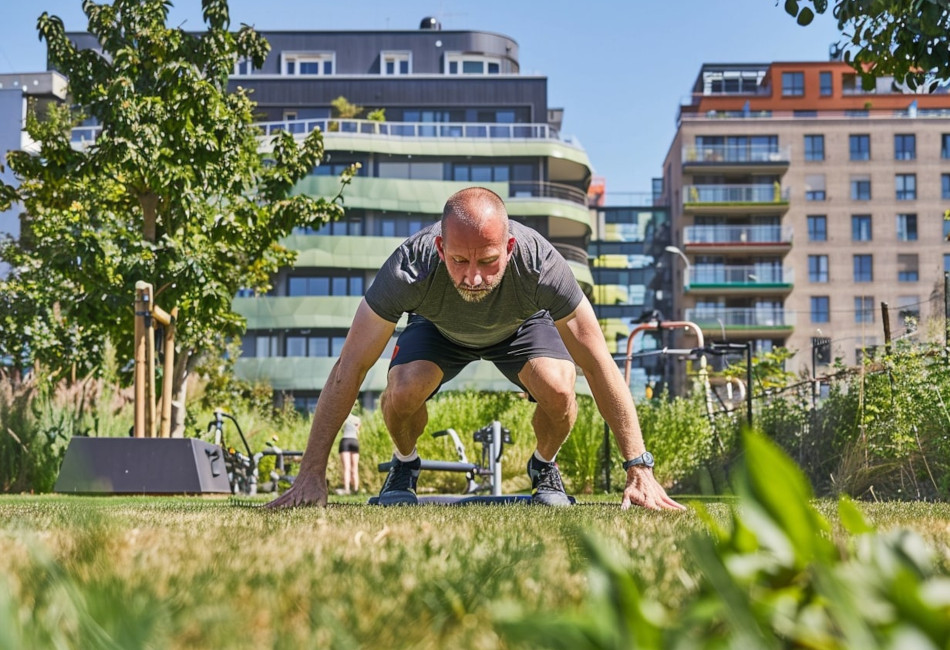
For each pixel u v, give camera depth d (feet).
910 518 9.11
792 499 2.23
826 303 179.01
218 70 43.29
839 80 202.18
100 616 2.74
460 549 5.64
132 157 39.42
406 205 139.23
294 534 6.73
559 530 6.95
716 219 181.37
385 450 50.29
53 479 35.14
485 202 12.06
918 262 179.52
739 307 179.52
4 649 1.96
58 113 70.95
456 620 3.19
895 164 181.16
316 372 135.23
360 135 141.49
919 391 27.58
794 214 180.24
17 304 51.57
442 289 13.21
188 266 40.32
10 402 35.53
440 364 16.31
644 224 190.90
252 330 139.03
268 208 44.78
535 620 2.00
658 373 176.45
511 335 16.11
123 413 38.99
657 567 4.40
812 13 19.49
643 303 188.44
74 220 47.21
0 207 47.26
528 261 12.97
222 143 42.24
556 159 148.77
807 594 2.27
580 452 44.24
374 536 6.54
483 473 32.07
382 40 187.93
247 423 52.03
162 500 21.39
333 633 2.81
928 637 1.82
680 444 42.60
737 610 1.99
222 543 5.85
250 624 3.05
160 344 33.53
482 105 166.20
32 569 4.04
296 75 167.32
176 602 3.36
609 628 1.93
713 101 204.85
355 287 139.74
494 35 190.49
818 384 35.94
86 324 42.78
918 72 19.43
